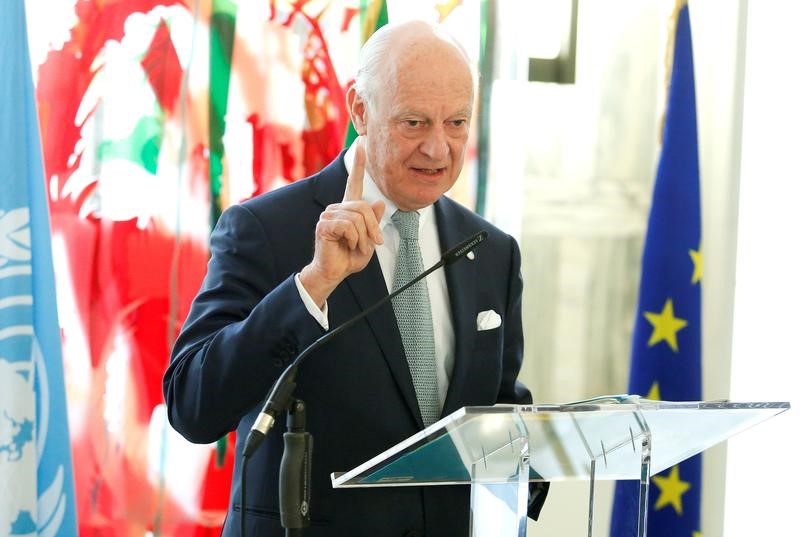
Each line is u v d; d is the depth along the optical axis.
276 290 3.03
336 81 5.22
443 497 3.34
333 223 2.89
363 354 3.30
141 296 4.95
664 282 5.59
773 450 6.19
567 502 5.75
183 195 5.03
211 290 3.38
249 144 5.12
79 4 4.91
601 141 5.68
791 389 6.20
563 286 5.65
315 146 5.19
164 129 5.01
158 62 5.00
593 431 2.69
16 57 4.52
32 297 4.49
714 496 5.89
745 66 5.92
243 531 2.49
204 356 3.11
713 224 5.89
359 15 5.25
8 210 4.45
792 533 6.14
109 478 4.89
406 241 3.50
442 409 3.40
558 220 5.64
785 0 6.15
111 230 4.93
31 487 4.42
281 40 5.17
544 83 5.62
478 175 5.37
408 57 3.34
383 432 3.27
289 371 2.62
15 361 4.42
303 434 2.60
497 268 3.74
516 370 3.79
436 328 3.51
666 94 5.65
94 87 4.92
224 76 5.08
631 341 5.69
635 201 5.72
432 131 3.32
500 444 2.64
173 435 5.00
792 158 6.18
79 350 4.88
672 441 2.95
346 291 3.35
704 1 5.88
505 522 2.69
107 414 4.90
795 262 6.19
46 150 4.86
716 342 5.86
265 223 3.43
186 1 5.05
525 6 5.47
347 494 3.25
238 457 3.45
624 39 5.69
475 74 3.51
